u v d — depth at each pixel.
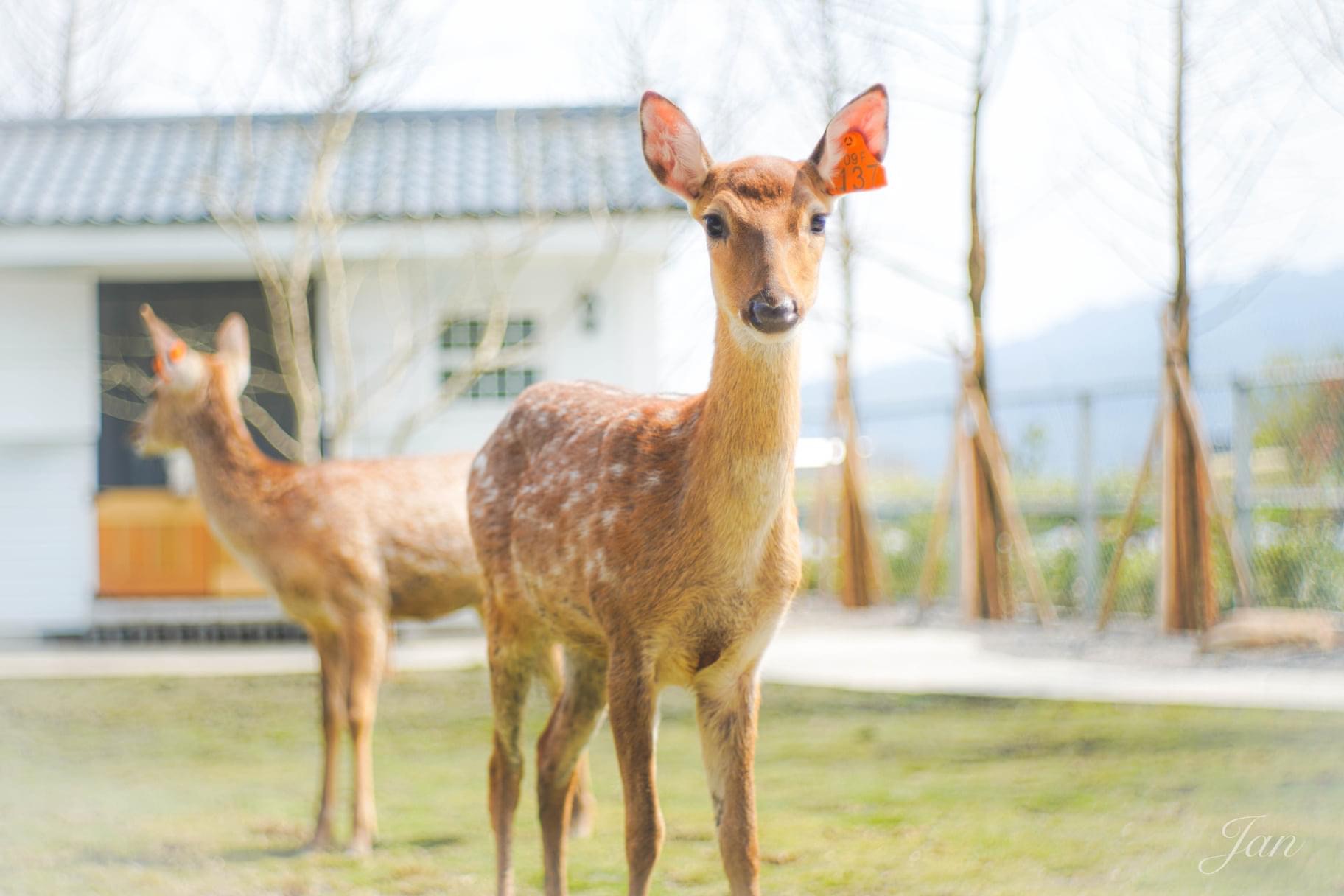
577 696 4.34
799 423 3.64
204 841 5.62
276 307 12.24
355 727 5.59
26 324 12.59
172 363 6.04
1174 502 9.96
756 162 3.70
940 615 12.37
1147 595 11.49
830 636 11.24
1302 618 9.41
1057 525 12.82
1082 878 4.70
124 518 12.70
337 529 5.81
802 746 7.13
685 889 4.80
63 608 12.55
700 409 3.84
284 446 13.21
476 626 12.53
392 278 12.39
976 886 4.66
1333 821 5.25
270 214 11.81
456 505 6.04
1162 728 7.09
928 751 6.92
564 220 11.95
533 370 12.79
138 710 8.98
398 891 4.85
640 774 3.72
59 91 19.69
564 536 4.01
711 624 3.71
